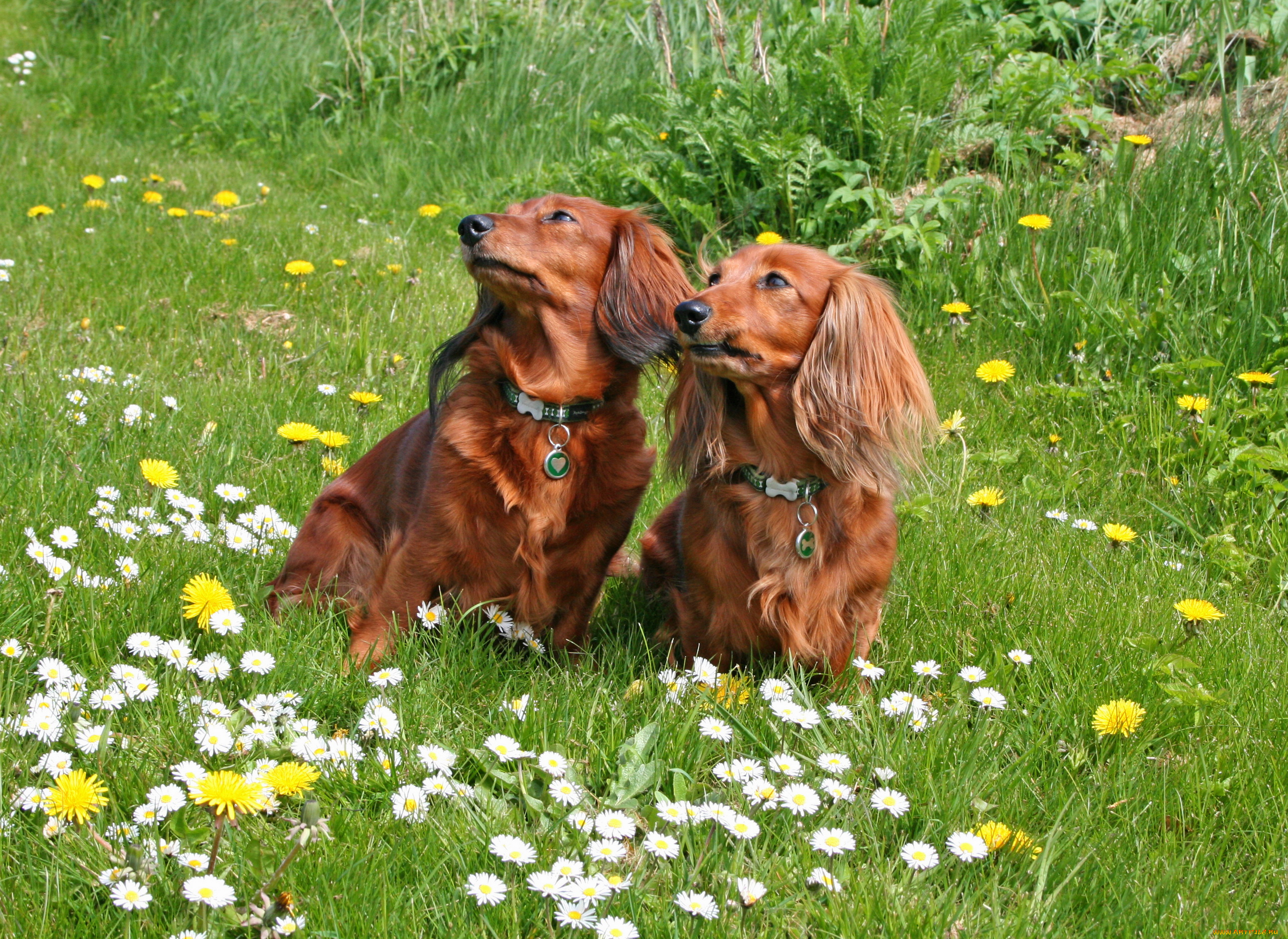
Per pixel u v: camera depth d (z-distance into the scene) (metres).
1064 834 2.45
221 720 2.47
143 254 6.19
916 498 4.02
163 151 9.55
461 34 9.98
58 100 10.55
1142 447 4.71
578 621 3.40
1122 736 2.82
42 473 3.51
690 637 3.31
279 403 4.65
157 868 1.99
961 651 3.29
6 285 5.61
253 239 6.66
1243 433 4.66
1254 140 5.88
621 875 2.21
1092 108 6.64
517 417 3.13
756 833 2.21
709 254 6.28
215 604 2.73
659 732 2.61
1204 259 5.31
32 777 2.28
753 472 3.11
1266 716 2.98
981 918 2.16
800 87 6.46
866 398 3.06
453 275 6.59
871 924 2.10
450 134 9.03
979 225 5.99
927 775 2.50
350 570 3.56
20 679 2.58
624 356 3.17
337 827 2.24
